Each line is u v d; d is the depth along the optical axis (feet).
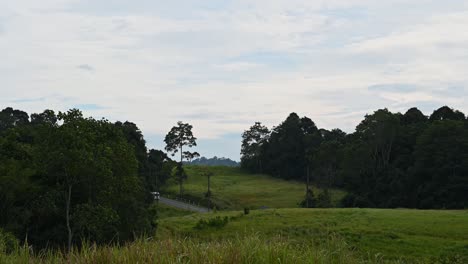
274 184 451.12
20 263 27.71
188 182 454.81
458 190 279.28
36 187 127.13
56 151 119.55
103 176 125.39
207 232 164.25
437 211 201.87
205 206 335.06
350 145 357.00
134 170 136.56
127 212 135.64
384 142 342.23
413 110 401.49
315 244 30.78
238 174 523.70
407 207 298.15
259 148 529.86
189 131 431.43
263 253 27.12
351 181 340.80
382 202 311.68
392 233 148.46
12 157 135.64
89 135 125.59
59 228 124.98
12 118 298.76
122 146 133.59
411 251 128.47
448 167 285.02
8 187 120.98
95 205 127.54
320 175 387.96
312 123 503.61
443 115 372.58
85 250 28.27
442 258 94.02
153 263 25.84
